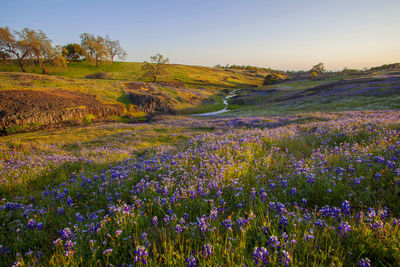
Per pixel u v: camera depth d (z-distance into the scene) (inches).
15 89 2017.7
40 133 1322.6
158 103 2519.7
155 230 163.6
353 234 131.5
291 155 323.0
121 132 1095.0
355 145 296.7
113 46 5492.1
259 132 522.0
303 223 147.4
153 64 4483.3
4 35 3127.5
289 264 112.6
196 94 3555.6
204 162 298.2
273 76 5556.1
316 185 199.6
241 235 138.3
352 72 5880.9
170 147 587.8
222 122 1226.6
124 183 257.0
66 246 138.0
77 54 5255.9
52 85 2508.6
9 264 137.6
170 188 226.5
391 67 6284.5
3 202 239.9
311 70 6446.9
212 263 118.8
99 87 2775.6
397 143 266.5
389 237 126.9
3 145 699.4
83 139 936.9
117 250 137.6
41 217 191.2
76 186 262.4
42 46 3410.4
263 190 191.3
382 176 197.0
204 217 154.9
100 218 179.8
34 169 363.6
